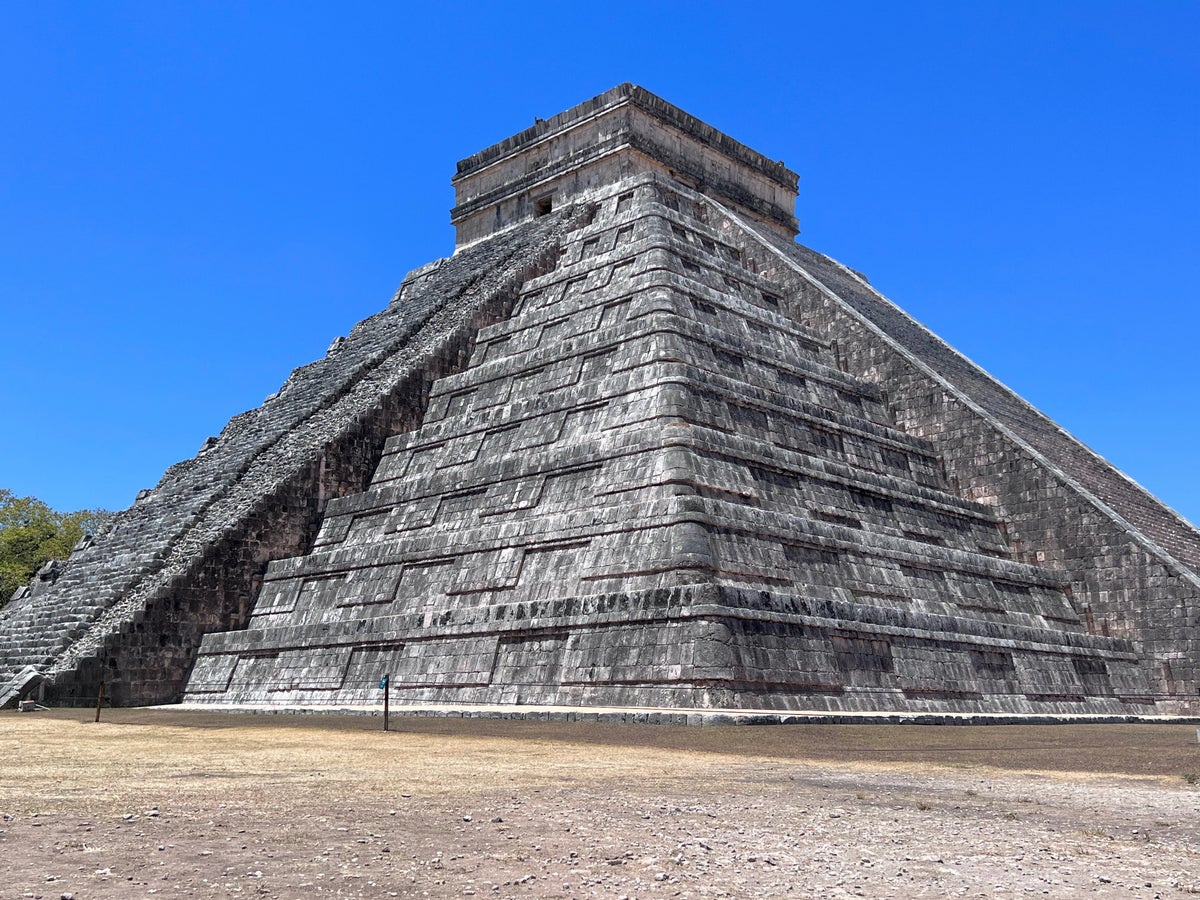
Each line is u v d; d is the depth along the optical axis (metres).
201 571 35.53
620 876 8.48
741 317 39.94
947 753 18.11
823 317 44.22
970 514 37.22
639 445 30.20
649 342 34.69
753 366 36.97
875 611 27.97
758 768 15.52
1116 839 10.24
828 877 8.60
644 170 50.12
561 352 37.66
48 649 34.31
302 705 30.56
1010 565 34.94
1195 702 32.59
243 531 36.75
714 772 14.93
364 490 39.88
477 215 56.25
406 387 41.62
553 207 52.44
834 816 11.30
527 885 8.16
